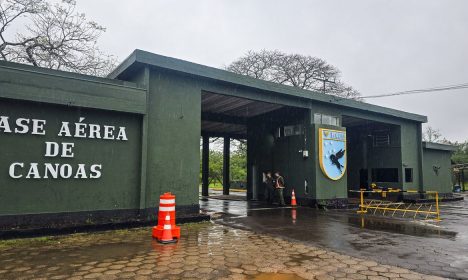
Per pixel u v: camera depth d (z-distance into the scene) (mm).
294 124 16609
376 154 21516
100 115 9555
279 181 16172
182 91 11305
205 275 5234
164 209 7781
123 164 9891
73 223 8812
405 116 20078
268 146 18422
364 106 17594
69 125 9008
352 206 15797
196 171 11359
